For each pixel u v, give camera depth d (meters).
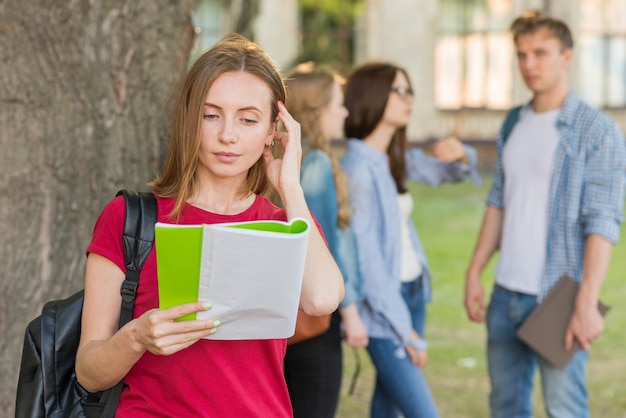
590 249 4.25
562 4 20.98
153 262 2.38
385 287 4.31
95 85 3.75
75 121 3.73
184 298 2.13
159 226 2.09
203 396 2.34
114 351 2.22
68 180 3.74
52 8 3.67
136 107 3.83
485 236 4.83
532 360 4.59
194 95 2.37
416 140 20.86
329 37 23.62
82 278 3.78
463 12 21.77
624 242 12.91
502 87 21.66
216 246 2.08
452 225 14.49
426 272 4.79
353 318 4.16
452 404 6.31
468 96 21.84
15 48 3.66
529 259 4.43
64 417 2.48
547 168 4.38
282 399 2.46
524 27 4.44
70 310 2.54
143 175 3.84
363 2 22.53
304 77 4.26
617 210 4.27
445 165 5.48
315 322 3.91
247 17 7.33
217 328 2.16
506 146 4.58
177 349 2.14
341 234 4.16
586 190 4.30
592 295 4.23
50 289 3.75
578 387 4.36
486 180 19.02
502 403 4.61
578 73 21.27
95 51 3.75
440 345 7.84
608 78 21.70
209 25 21.67
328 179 4.09
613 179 4.26
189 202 2.47
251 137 2.40
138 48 3.82
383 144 4.60
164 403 2.35
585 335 4.25
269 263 2.13
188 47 4.07
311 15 24.39
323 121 4.22
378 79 4.52
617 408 6.26
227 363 2.35
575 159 4.32
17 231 3.71
